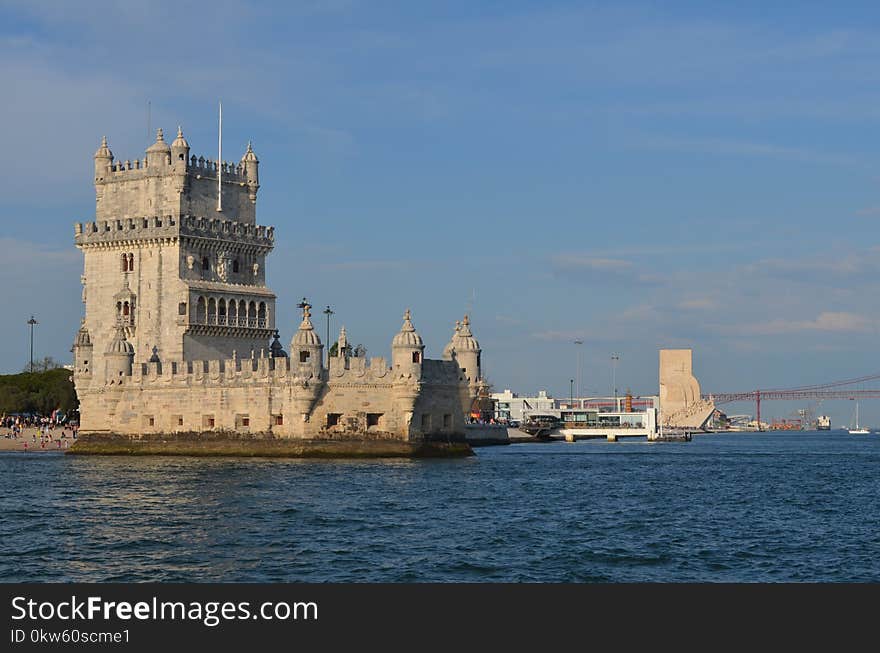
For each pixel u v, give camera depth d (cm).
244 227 17338
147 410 15812
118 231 16850
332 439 14538
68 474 12975
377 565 7412
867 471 16400
